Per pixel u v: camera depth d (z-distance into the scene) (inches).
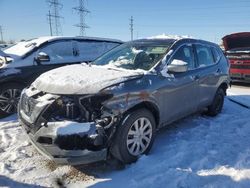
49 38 278.7
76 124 139.5
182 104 200.1
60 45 281.6
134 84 160.1
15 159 165.6
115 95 148.9
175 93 189.6
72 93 145.7
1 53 251.9
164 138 200.1
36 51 262.4
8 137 197.6
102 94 146.1
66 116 144.3
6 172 151.2
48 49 271.3
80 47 297.1
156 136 203.8
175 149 180.9
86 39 305.6
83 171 154.1
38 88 162.6
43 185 141.2
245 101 315.6
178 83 191.0
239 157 171.2
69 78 159.9
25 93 169.0
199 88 218.4
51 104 145.1
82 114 143.6
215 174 151.8
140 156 163.6
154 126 172.1
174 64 182.2
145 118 164.1
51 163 161.8
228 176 149.9
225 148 183.8
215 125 230.2
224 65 259.9
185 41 213.8
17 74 246.1
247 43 464.1
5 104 245.8
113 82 153.9
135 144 160.4
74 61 284.5
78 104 144.2
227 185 141.4
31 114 151.3
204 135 207.3
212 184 142.1
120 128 149.7
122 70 175.9
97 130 140.9
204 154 175.0
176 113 196.1
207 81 229.0
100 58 217.8
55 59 272.4
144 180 144.9
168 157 169.5
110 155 156.0
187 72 204.1
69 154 138.6
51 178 147.4
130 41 228.7
